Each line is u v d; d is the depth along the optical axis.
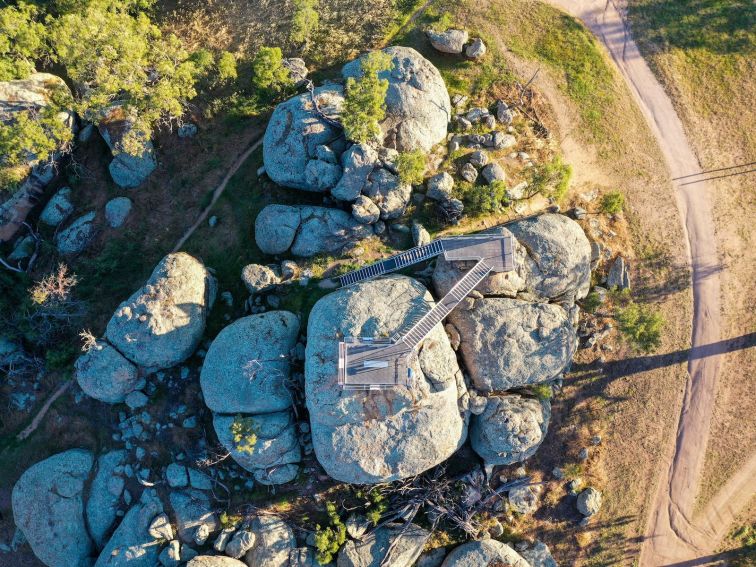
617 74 49.81
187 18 51.03
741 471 44.09
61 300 43.22
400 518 40.59
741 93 49.88
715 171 48.19
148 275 45.34
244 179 45.97
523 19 50.41
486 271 40.00
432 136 44.78
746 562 43.28
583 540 42.81
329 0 50.75
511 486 41.94
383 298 39.19
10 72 45.75
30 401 45.25
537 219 42.97
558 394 43.59
